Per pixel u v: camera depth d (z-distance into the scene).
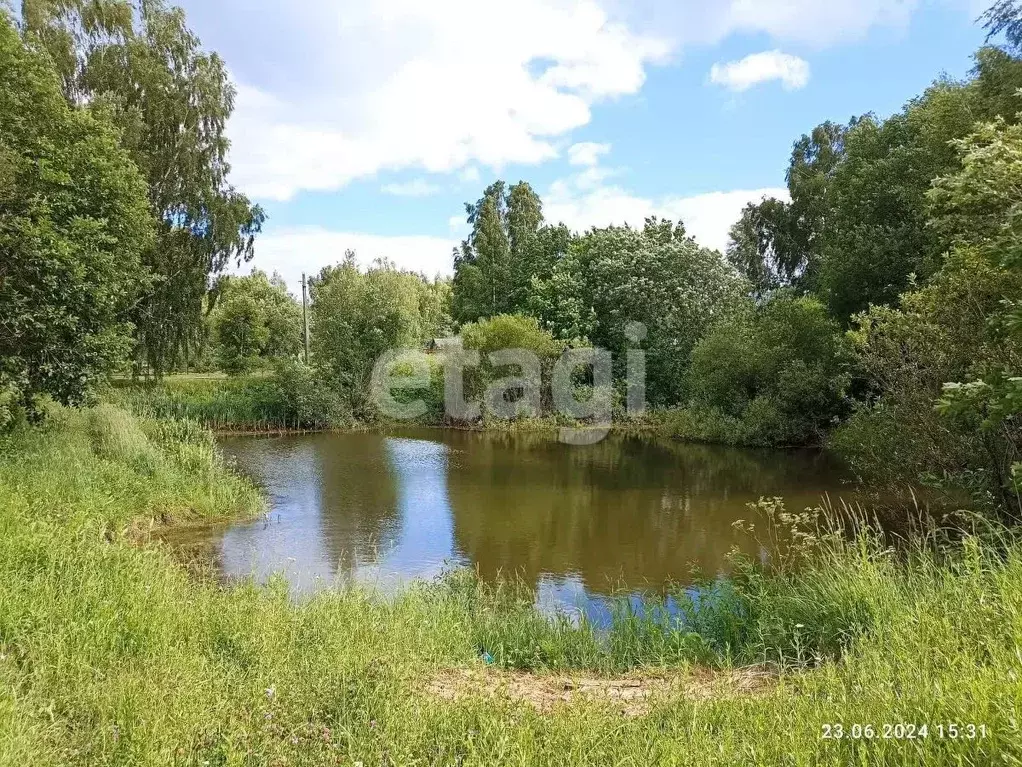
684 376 26.81
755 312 25.02
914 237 18.70
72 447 11.10
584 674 5.34
